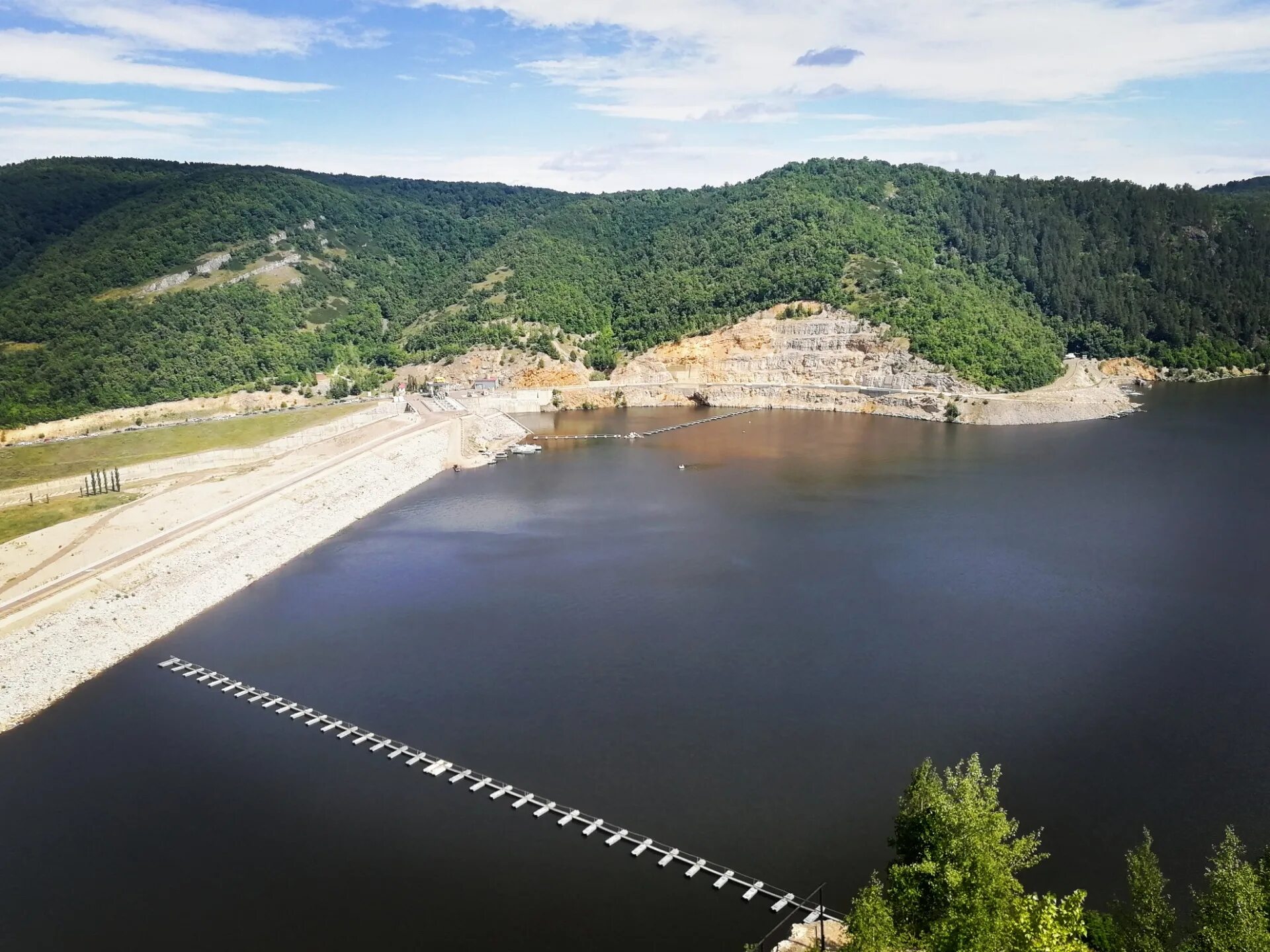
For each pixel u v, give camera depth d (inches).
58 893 2753.4
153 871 2851.9
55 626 4404.5
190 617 5024.6
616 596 5137.8
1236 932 1932.8
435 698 3961.6
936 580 5236.2
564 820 3063.5
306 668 4313.5
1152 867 2180.1
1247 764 3245.6
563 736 3597.4
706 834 2967.5
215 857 2918.3
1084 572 5295.3
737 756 3400.6
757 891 2701.8
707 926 2578.7
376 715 3831.2
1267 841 2819.9
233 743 3641.7
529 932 2564.0
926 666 4099.4
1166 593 4923.7
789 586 5196.9
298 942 2536.9
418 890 2753.4
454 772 3383.4
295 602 5211.6
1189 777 3176.7
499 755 3484.3
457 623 4803.2
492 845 2965.1
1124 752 3339.1
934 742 3444.9
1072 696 3774.6
